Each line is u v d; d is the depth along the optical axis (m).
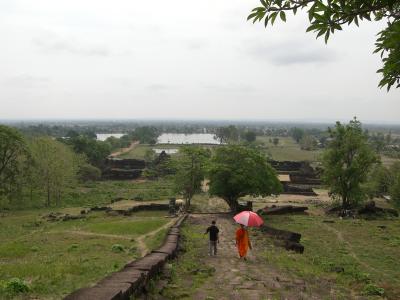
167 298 9.66
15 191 54.84
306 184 78.06
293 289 11.14
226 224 31.69
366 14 5.65
